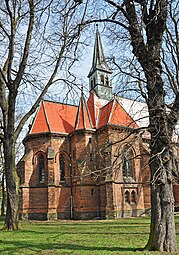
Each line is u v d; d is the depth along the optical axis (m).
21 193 39.34
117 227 22.70
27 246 12.67
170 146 10.30
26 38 20.06
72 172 41.19
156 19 11.05
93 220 34.97
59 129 43.22
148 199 39.72
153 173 10.54
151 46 11.13
